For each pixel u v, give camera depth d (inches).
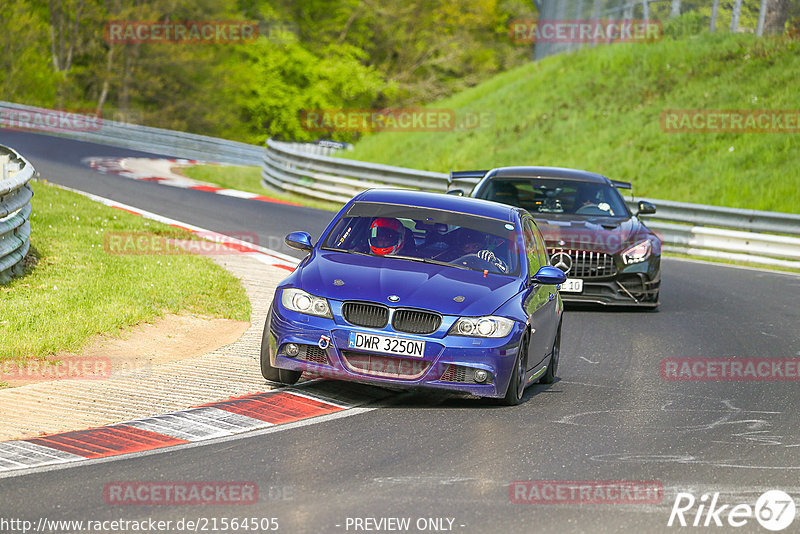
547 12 4288.9
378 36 5487.2
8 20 4409.5
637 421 643.5
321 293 650.2
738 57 2662.4
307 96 5064.0
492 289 679.1
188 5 4756.4
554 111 2760.8
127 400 619.5
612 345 929.5
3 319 762.8
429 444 557.9
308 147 3122.5
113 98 4899.1
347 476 489.7
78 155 2664.9
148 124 4662.9
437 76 5511.8
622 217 1143.0
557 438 586.9
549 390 739.4
